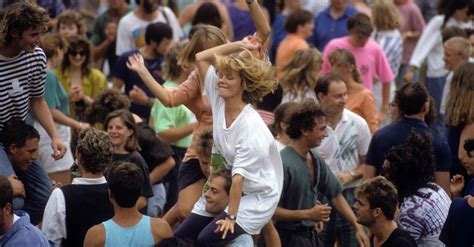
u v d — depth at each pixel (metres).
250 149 15.35
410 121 18.97
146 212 19.14
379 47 26.38
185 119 22.12
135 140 19.02
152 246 15.42
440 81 28.73
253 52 16.30
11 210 14.81
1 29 16.80
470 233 16.23
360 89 22.80
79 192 16.31
